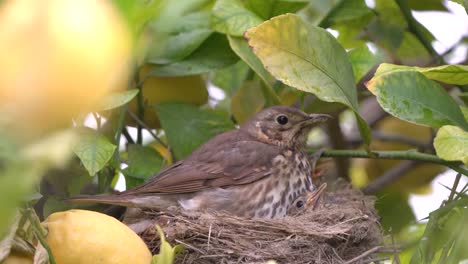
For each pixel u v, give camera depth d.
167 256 4.60
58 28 1.78
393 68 6.79
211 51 9.05
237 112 10.05
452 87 9.84
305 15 10.77
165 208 8.97
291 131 10.34
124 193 8.56
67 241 5.02
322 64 7.10
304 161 10.43
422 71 6.61
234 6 8.75
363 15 9.81
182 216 8.44
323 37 7.13
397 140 11.38
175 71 8.86
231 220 8.34
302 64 7.01
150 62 8.53
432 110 6.80
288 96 10.91
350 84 7.36
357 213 8.90
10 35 1.76
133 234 5.39
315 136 12.90
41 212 7.84
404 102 6.73
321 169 11.27
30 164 1.91
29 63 1.77
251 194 9.83
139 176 8.88
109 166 8.32
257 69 8.62
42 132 1.83
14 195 1.92
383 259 8.24
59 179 7.71
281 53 6.93
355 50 9.47
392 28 10.12
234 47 8.55
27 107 1.78
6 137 1.82
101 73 1.82
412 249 9.07
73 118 1.88
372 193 10.75
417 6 10.76
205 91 9.66
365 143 8.21
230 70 10.58
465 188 7.87
